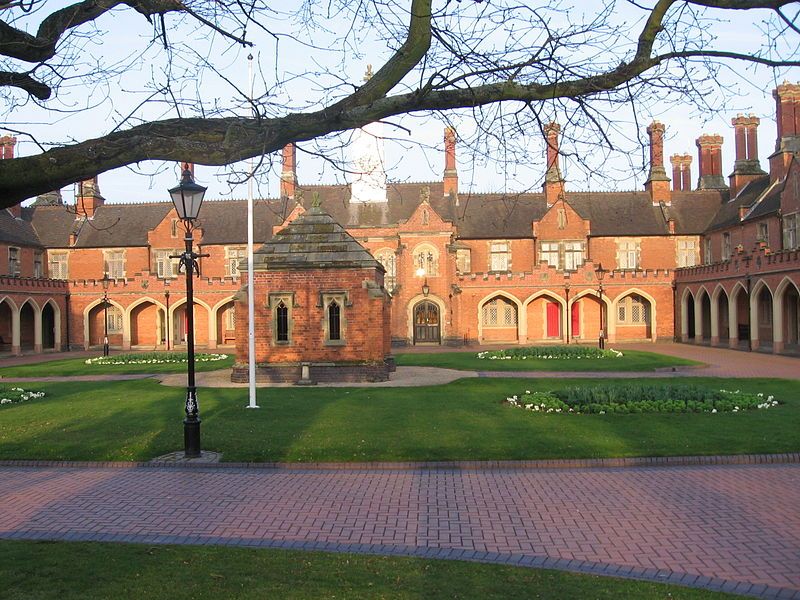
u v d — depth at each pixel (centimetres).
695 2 517
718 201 5431
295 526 900
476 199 5366
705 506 970
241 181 501
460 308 4897
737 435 1378
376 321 2420
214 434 1462
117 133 457
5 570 717
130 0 533
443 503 996
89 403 1945
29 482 1159
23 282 4522
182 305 4969
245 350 2459
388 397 1970
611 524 894
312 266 2433
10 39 480
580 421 1549
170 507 999
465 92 507
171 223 5331
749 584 692
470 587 667
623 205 5406
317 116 487
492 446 1307
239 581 682
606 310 5016
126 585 671
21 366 3428
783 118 4447
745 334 4384
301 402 1891
